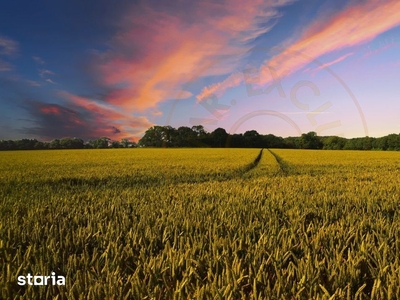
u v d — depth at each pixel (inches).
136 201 221.5
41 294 80.3
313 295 77.2
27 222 151.8
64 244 119.1
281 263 94.5
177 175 476.4
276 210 181.0
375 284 78.2
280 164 759.1
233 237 120.5
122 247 114.9
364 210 187.8
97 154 1316.4
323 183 342.3
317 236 115.3
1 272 93.0
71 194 284.4
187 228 135.2
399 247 112.7
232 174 502.0
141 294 75.6
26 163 800.9
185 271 90.3
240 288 81.0
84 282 84.0
